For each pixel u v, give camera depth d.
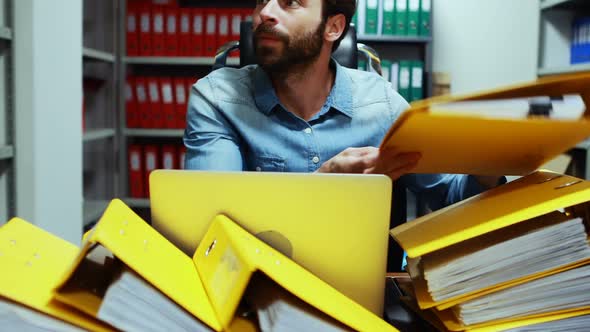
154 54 3.41
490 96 0.44
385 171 0.69
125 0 3.39
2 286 0.43
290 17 1.08
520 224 0.54
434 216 0.65
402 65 3.37
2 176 2.11
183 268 0.51
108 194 3.49
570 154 2.80
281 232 0.56
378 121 1.30
